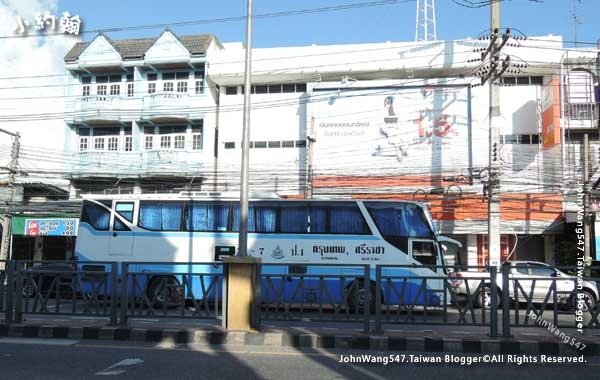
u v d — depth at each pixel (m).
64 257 27.12
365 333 8.92
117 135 28.42
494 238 17.70
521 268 16.17
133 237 15.29
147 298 9.61
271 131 26.44
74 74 28.83
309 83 25.98
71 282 9.82
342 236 14.35
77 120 27.94
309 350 8.37
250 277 9.23
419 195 23.47
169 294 9.71
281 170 25.94
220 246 14.93
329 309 9.35
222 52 27.19
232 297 9.23
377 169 24.77
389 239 14.18
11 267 9.85
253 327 9.13
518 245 23.86
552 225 22.67
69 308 9.82
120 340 9.05
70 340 9.05
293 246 14.46
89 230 15.57
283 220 14.69
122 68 28.28
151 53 27.61
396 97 25.03
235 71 26.75
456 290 9.09
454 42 25.25
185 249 15.02
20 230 25.14
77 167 27.41
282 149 26.23
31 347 8.39
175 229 15.20
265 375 6.62
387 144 24.86
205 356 7.77
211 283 9.68
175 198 15.41
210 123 27.12
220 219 15.12
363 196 24.27
